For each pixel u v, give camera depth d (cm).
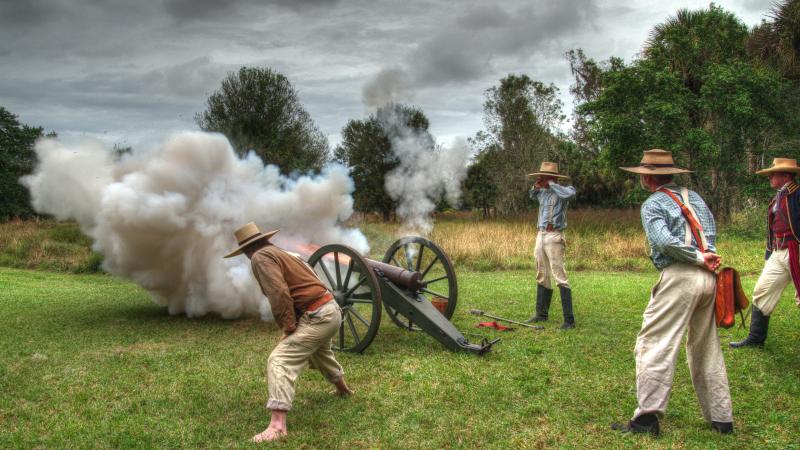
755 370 526
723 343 624
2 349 633
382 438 394
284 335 427
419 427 413
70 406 461
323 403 460
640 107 2078
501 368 543
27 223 2331
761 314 601
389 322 757
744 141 2048
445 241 1537
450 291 707
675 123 2017
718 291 383
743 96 1895
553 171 729
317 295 430
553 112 3133
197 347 641
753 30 2144
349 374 532
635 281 1105
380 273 638
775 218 600
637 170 410
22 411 450
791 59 1961
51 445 389
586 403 455
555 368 543
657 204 396
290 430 408
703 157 2017
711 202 2117
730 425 391
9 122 3878
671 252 379
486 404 454
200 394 485
